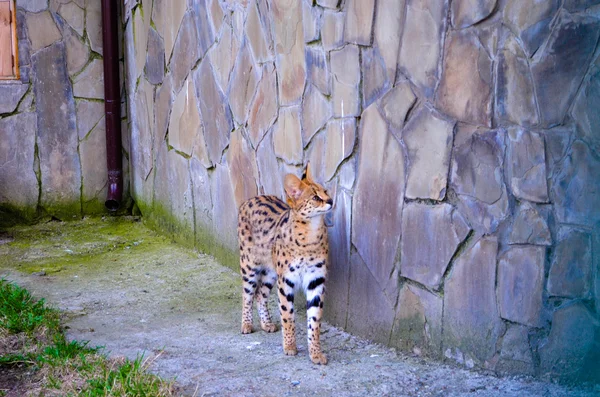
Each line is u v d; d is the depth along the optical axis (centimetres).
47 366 430
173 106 770
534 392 370
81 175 908
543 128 365
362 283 478
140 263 709
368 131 461
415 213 430
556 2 351
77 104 897
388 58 439
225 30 643
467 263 402
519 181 376
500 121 380
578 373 370
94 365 431
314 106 514
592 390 364
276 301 574
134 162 900
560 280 368
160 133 810
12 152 880
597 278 359
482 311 398
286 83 548
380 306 464
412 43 420
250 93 607
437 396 379
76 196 909
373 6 446
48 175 896
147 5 812
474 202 396
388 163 446
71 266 706
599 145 351
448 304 416
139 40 842
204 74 691
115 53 885
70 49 885
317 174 519
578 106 353
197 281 638
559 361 374
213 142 686
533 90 365
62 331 510
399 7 427
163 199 817
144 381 400
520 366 386
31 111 880
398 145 437
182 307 568
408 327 445
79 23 884
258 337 495
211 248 713
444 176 409
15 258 740
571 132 358
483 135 388
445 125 406
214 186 693
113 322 534
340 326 504
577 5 346
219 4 648
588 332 364
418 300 435
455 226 406
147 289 620
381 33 442
